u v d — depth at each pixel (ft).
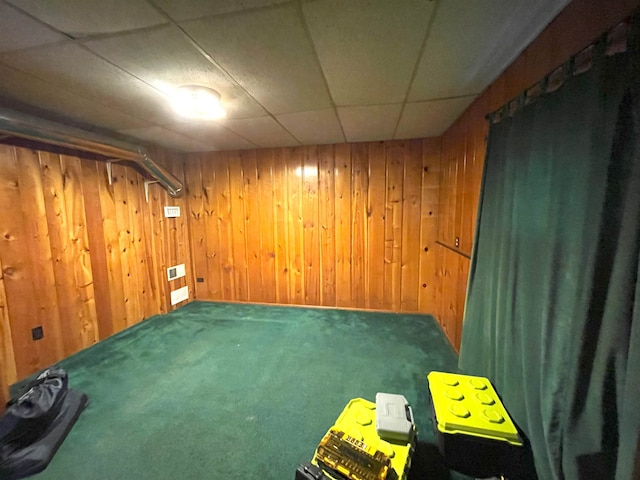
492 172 5.37
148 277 10.50
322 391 6.35
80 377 6.89
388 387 6.48
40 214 7.16
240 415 5.62
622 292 2.63
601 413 2.84
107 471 4.43
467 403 4.66
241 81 5.37
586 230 3.02
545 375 3.53
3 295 6.49
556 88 3.66
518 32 4.04
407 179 10.28
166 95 5.89
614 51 2.80
